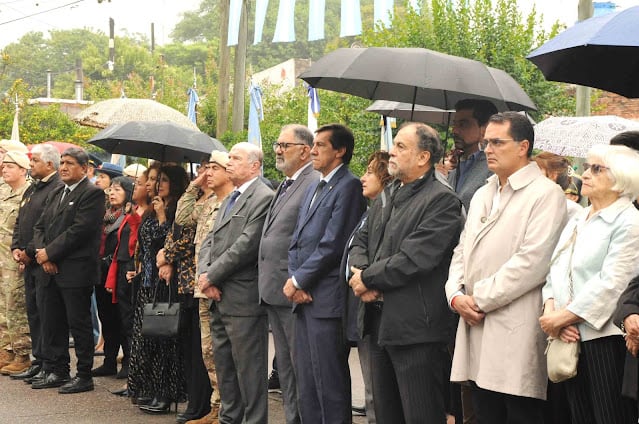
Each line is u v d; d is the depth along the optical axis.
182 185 7.63
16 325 9.27
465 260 5.02
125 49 62.34
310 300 5.95
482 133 5.93
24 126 25.61
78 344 8.43
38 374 8.84
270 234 6.37
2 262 9.32
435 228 5.18
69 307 8.40
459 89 5.58
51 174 9.02
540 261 4.76
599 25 4.59
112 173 11.02
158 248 7.56
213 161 6.91
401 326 5.15
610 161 4.56
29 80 69.38
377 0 12.06
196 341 7.19
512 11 11.80
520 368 4.73
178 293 7.15
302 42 46.88
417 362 5.18
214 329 6.79
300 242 6.07
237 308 6.56
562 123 7.11
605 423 4.47
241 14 16.12
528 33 11.76
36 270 8.62
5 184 9.74
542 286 4.81
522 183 4.93
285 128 6.48
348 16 11.79
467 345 5.00
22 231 8.93
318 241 6.00
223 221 6.71
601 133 6.85
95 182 11.09
